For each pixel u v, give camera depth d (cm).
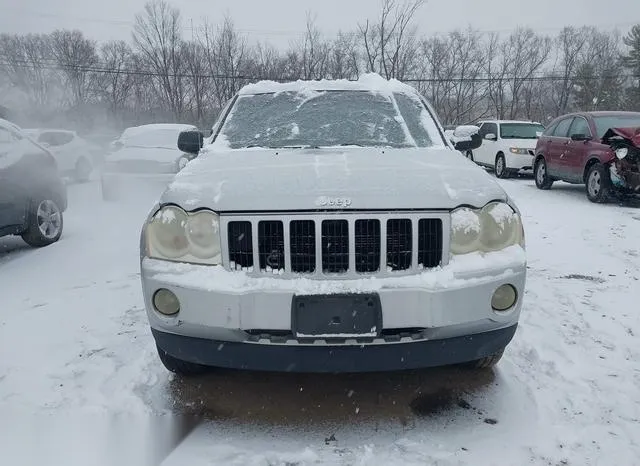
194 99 3703
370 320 243
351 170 288
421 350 250
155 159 1016
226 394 300
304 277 248
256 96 432
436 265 256
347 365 248
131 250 629
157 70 3744
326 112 406
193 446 254
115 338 370
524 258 268
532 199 989
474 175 290
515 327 272
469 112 3850
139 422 274
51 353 349
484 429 265
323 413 282
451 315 246
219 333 249
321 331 243
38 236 645
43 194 655
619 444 251
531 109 4278
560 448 248
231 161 325
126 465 242
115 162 1022
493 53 3956
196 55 3653
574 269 528
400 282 246
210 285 247
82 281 506
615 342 357
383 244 249
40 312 423
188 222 259
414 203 252
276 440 258
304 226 250
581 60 4550
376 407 287
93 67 4288
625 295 450
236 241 254
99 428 269
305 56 3400
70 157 1455
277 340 248
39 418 277
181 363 304
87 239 696
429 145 379
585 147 962
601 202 920
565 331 375
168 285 254
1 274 542
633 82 4578
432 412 281
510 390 300
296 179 271
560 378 312
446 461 240
